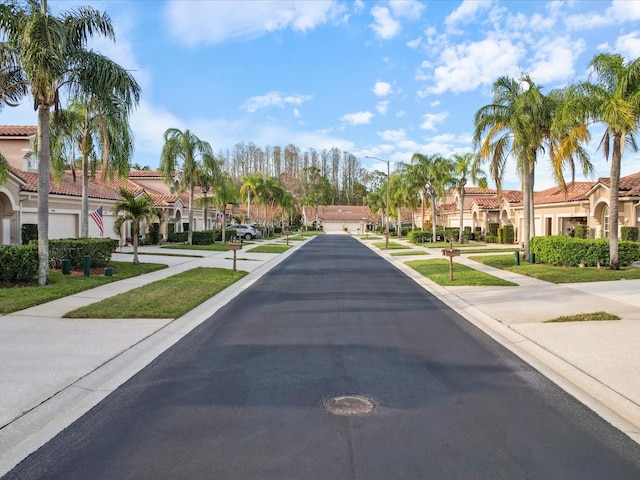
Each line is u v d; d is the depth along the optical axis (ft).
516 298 38.75
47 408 16.01
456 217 181.16
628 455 13.10
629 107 48.42
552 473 12.10
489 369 20.70
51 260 52.95
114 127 59.36
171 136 106.01
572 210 97.40
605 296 38.52
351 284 49.06
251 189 191.11
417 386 18.43
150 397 17.24
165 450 13.21
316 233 280.72
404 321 30.76
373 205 278.05
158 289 41.75
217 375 19.71
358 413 15.75
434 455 12.96
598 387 18.26
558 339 25.27
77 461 12.64
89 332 26.22
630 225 77.92
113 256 78.74
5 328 26.81
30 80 40.04
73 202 83.66
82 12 44.88
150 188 142.82
